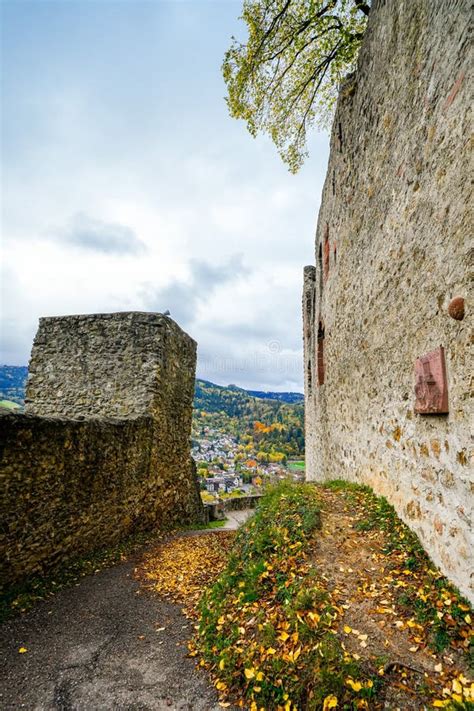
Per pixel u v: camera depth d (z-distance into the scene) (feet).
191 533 23.32
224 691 7.85
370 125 15.67
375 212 15.14
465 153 7.97
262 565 10.99
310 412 39.24
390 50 13.08
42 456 14.29
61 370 25.68
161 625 10.95
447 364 8.76
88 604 12.34
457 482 8.25
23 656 9.41
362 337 17.38
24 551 13.35
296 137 35.99
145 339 24.85
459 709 5.89
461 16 8.08
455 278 8.36
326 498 15.53
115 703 7.76
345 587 9.29
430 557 9.67
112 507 18.60
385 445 13.96
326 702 6.48
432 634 7.45
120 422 19.72
